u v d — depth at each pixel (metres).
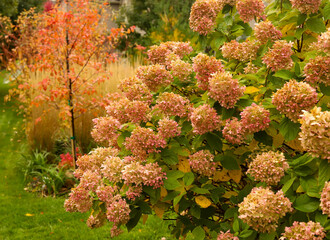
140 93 2.57
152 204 2.24
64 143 7.49
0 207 5.59
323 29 2.47
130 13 15.81
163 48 2.92
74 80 6.14
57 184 6.25
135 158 2.33
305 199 1.85
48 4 7.74
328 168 1.69
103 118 2.57
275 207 1.79
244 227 2.04
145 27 15.80
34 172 6.53
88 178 2.41
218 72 2.23
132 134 2.25
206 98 2.34
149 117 2.53
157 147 2.28
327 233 1.70
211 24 2.79
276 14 2.95
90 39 6.26
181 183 2.28
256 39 2.74
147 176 2.16
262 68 2.45
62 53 6.12
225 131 2.19
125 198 2.33
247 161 2.40
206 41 2.92
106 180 2.52
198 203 2.26
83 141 7.36
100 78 6.36
